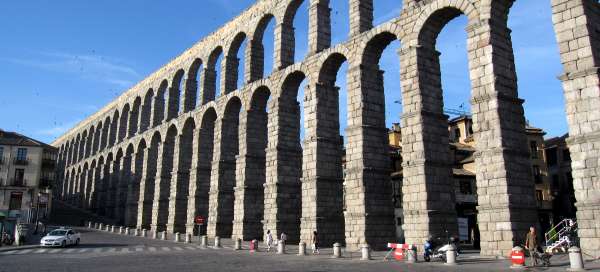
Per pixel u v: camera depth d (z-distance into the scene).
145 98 78.75
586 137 23.05
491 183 27.19
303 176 40.91
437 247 29.67
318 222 38.97
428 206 30.56
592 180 22.72
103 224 73.50
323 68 41.47
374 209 35.62
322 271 22.47
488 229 27.06
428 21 33.16
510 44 29.45
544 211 59.16
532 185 27.97
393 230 36.41
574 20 24.47
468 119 64.38
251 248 38.25
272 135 45.91
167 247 41.31
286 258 30.55
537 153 61.47
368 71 37.81
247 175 49.03
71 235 42.56
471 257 27.47
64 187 112.38
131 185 74.75
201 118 59.28
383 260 28.23
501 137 26.97
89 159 98.31
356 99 37.28
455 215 31.98
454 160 56.56
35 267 24.80
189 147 63.78
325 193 39.84
